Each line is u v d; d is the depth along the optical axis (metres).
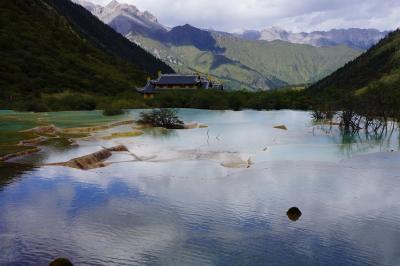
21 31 126.19
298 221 18.38
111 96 98.88
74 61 122.75
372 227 17.73
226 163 29.94
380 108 53.78
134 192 22.38
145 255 14.73
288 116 72.06
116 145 35.53
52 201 20.33
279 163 30.33
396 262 14.46
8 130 42.69
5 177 24.33
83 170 27.00
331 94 92.12
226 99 92.50
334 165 29.73
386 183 24.81
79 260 14.22
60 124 50.97
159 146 37.19
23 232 16.41
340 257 14.86
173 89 116.12
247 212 19.47
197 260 14.41
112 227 17.25
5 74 90.06
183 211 19.45
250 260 14.47
